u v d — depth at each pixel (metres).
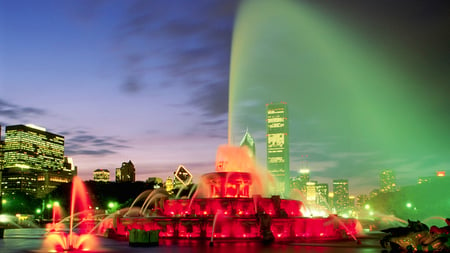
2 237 71.50
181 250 43.66
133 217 64.94
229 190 69.38
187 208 66.06
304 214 69.88
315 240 58.88
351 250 44.28
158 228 59.56
